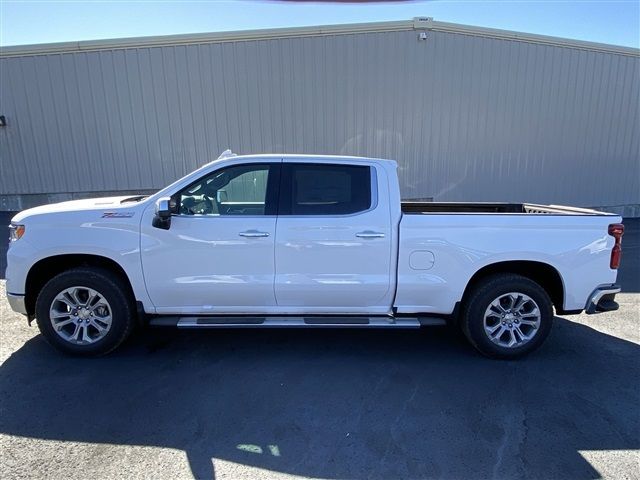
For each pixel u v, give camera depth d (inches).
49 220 145.6
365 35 450.9
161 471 94.6
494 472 96.4
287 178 152.6
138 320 156.6
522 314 154.7
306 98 458.6
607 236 152.6
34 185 483.2
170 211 140.9
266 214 149.9
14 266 145.5
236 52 450.6
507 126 489.4
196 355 154.6
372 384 135.7
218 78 455.2
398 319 153.9
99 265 153.7
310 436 108.5
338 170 153.9
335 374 142.1
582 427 114.2
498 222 150.1
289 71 454.0
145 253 145.4
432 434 110.1
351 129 466.3
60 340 147.9
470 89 473.1
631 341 173.9
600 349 165.8
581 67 496.4
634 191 546.0
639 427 114.5
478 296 151.9
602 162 526.9
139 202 150.1
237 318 152.4
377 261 149.6
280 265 148.3
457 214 151.2
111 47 451.2
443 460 100.1
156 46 450.9
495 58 472.4
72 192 483.8
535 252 150.1
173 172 475.2
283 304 152.5
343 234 148.1
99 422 112.7
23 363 145.4
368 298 152.3
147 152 472.1
